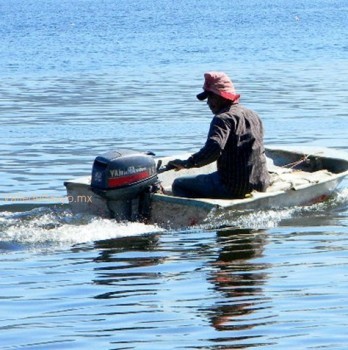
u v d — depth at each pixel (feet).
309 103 225.35
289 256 95.50
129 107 222.89
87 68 327.26
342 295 81.41
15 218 112.16
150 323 75.51
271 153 136.98
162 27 610.65
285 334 72.18
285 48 408.67
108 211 112.37
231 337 71.87
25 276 89.71
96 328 74.59
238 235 105.29
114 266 92.73
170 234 106.22
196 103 228.02
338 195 125.59
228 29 577.43
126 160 110.01
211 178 114.11
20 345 71.10
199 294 82.79
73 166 152.97
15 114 214.90
